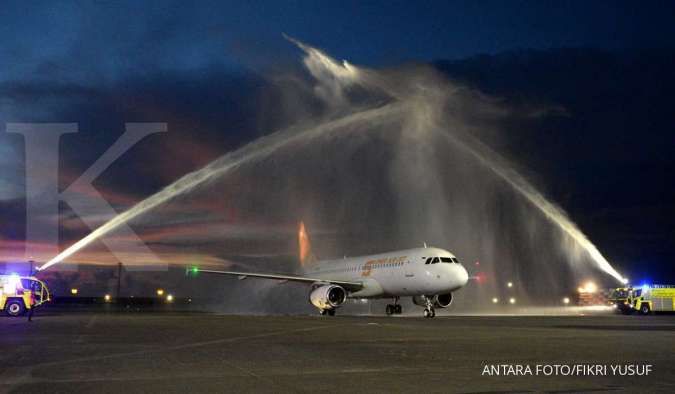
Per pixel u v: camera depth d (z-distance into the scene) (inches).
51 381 506.3
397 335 1013.8
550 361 630.5
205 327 1249.4
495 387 467.8
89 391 457.7
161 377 527.2
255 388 468.4
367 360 645.9
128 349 769.6
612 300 2605.8
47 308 3538.4
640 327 1273.4
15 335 1008.2
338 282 2343.8
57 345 823.7
